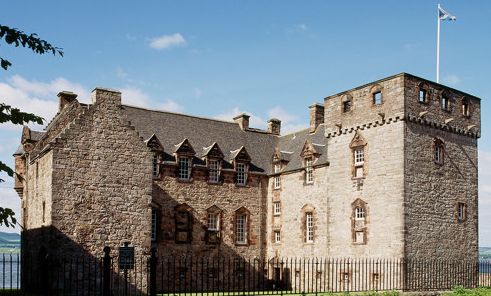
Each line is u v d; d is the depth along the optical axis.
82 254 32.19
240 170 47.72
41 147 37.09
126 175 34.44
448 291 32.97
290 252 45.03
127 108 46.28
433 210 37.00
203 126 49.81
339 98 41.38
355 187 39.06
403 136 35.84
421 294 31.48
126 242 32.75
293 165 46.19
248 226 47.16
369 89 38.78
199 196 44.78
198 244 44.09
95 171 33.34
